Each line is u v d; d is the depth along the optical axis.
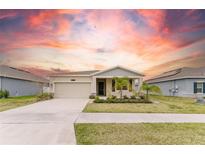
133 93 23.50
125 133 6.90
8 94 24.81
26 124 8.32
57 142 5.98
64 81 26.12
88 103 18.05
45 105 16.08
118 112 11.89
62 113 11.38
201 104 17.12
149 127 7.78
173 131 7.18
